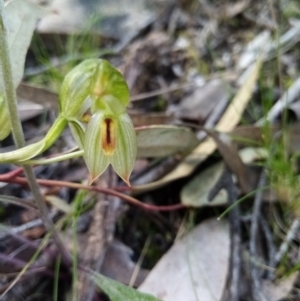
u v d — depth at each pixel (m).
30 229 0.09
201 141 0.10
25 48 0.07
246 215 0.09
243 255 0.09
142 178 0.10
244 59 0.12
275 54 0.12
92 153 0.06
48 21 0.13
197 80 0.12
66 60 0.12
